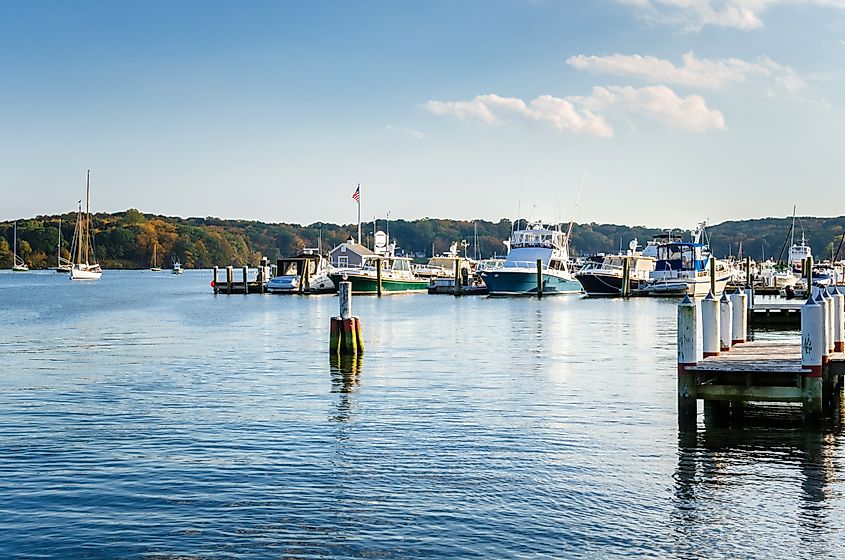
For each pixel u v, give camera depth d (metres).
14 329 53.84
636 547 12.89
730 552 12.67
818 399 19.03
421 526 13.81
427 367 32.31
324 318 63.16
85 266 173.00
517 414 22.48
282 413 22.89
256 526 13.88
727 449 18.42
